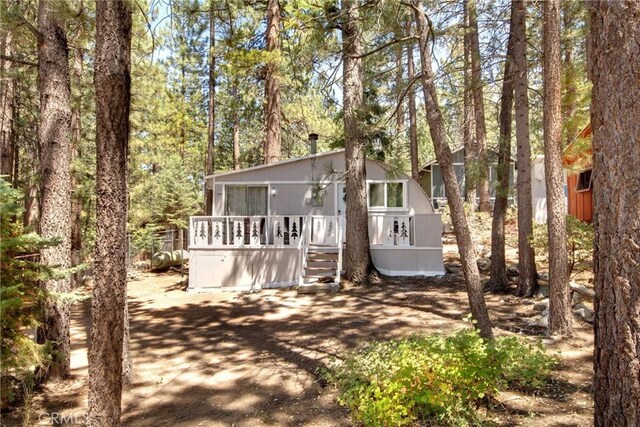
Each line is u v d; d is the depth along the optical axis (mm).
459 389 3586
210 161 18781
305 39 7031
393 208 13352
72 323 8656
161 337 7340
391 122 7738
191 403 4738
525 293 8125
